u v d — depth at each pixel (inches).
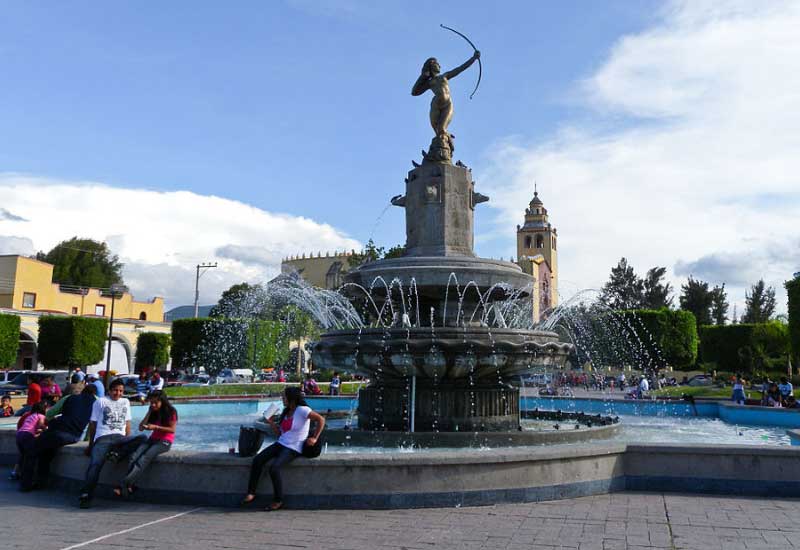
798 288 1347.2
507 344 374.9
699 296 2859.3
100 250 2837.1
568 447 284.7
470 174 490.3
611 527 227.3
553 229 3336.6
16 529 224.7
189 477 265.7
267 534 217.6
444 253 466.6
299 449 257.3
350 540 210.5
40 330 1640.0
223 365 1662.2
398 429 398.0
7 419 469.1
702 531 221.5
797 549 199.6
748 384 1374.3
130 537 213.8
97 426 284.5
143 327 2034.9
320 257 2780.5
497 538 213.0
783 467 281.6
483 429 394.9
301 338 1615.4
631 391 1024.9
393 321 481.7
